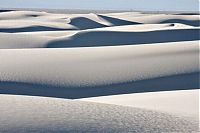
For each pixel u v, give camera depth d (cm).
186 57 4375
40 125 1452
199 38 7575
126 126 1490
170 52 4603
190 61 4216
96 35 7406
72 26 11188
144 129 1470
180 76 3806
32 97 1934
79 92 3409
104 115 1617
